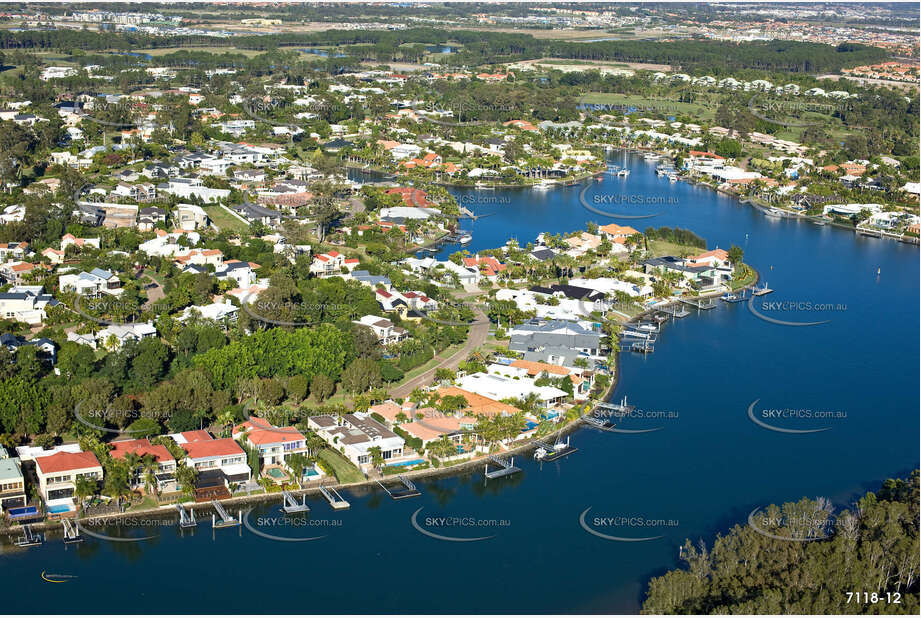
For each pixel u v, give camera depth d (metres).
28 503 178.88
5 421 196.88
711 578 160.12
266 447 196.00
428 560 170.75
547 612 157.75
